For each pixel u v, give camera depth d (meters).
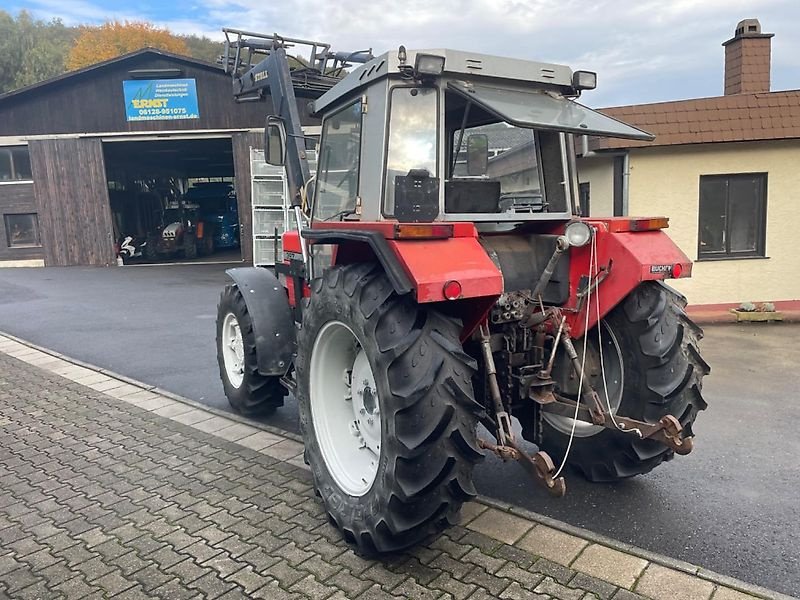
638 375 3.23
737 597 2.55
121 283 14.47
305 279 4.18
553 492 2.54
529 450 4.24
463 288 2.50
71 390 5.80
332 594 2.63
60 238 19.08
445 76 3.02
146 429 4.72
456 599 2.57
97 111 18.62
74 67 41.94
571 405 3.18
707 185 9.16
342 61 5.93
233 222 24.53
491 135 3.46
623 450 3.38
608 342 3.41
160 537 3.13
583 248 3.25
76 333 8.67
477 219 3.06
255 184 10.12
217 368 6.69
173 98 18.61
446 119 3.37
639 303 3.23
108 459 4.15
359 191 3.21
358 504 2.88
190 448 4.32
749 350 7.04
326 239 3.08
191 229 21.58
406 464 2.55
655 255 3.06
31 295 12.51
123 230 22.91
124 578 2.80
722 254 9.34
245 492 3.62
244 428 4.70
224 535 3.13
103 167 18.91
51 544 3.09
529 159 3.54
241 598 2.63
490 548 2.94
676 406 3.23
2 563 2.93
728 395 5.43
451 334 2.67
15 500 3.57
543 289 3.14
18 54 46.59
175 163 26.48
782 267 9.27
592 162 9.66
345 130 3.49
